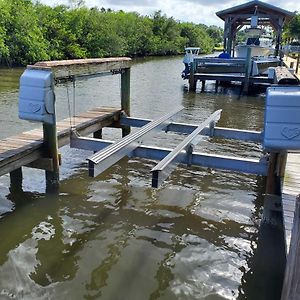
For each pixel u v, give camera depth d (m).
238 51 20.41
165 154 4.52
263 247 3.84
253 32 20.16
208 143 7.51
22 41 27.61
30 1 33.00
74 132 5.37
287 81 3.57
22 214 4.41
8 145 4.70
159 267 3.49
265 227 4.02
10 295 3.05
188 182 5.48
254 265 3.55
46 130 4.77
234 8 19.97
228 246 3.87
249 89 15.73
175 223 4.30
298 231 2.08
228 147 7.26
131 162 6.23
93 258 3.61
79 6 41.28
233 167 4.30
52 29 33.69
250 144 7.49
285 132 3.33
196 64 15.84
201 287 3.22
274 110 3.33
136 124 6.98
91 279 3.29
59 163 5.04
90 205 4.69
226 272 3.44
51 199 4.81
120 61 6.48
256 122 9.99
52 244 3.82
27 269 3.41
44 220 4.30
